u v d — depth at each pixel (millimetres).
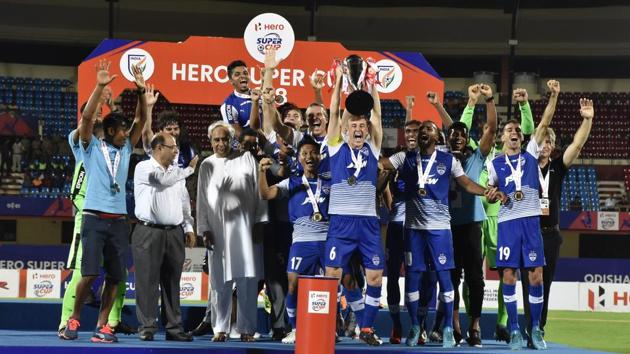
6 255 21266
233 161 9578
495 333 10812
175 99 13734
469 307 9727
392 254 9820
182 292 18234
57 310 10836
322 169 9156
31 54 31156
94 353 7895
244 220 9445
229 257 9375
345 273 9289
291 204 9281
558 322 15938
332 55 13789
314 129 9570
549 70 32375
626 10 31047
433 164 9258
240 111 10609
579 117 30594
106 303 8875
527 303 9492
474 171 9844
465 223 9695
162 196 9109
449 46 31484
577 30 31234
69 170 27438
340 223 8797
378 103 9172
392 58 13859
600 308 19438
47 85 30359
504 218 9250
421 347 9047
